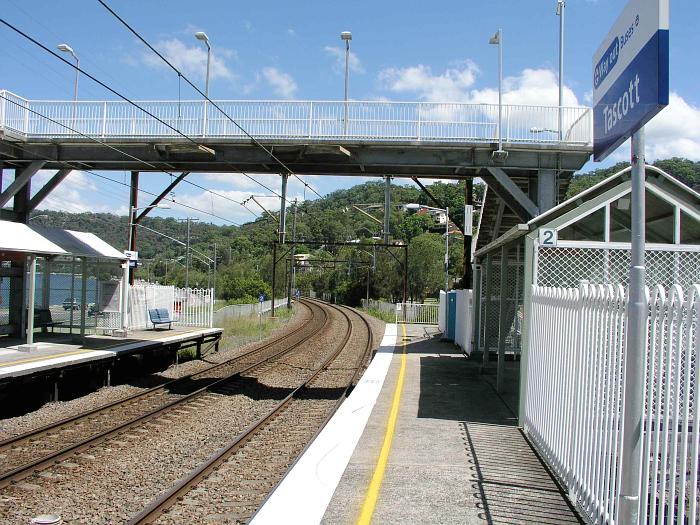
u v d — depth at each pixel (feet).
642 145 13.25
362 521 16.11
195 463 26.78
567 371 19.25
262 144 53.26
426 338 81.30
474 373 45.65
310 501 17.52
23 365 38.86
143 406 39.58
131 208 80.02
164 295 78.02
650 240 29.27
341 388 48.06
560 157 53.42
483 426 27.86
